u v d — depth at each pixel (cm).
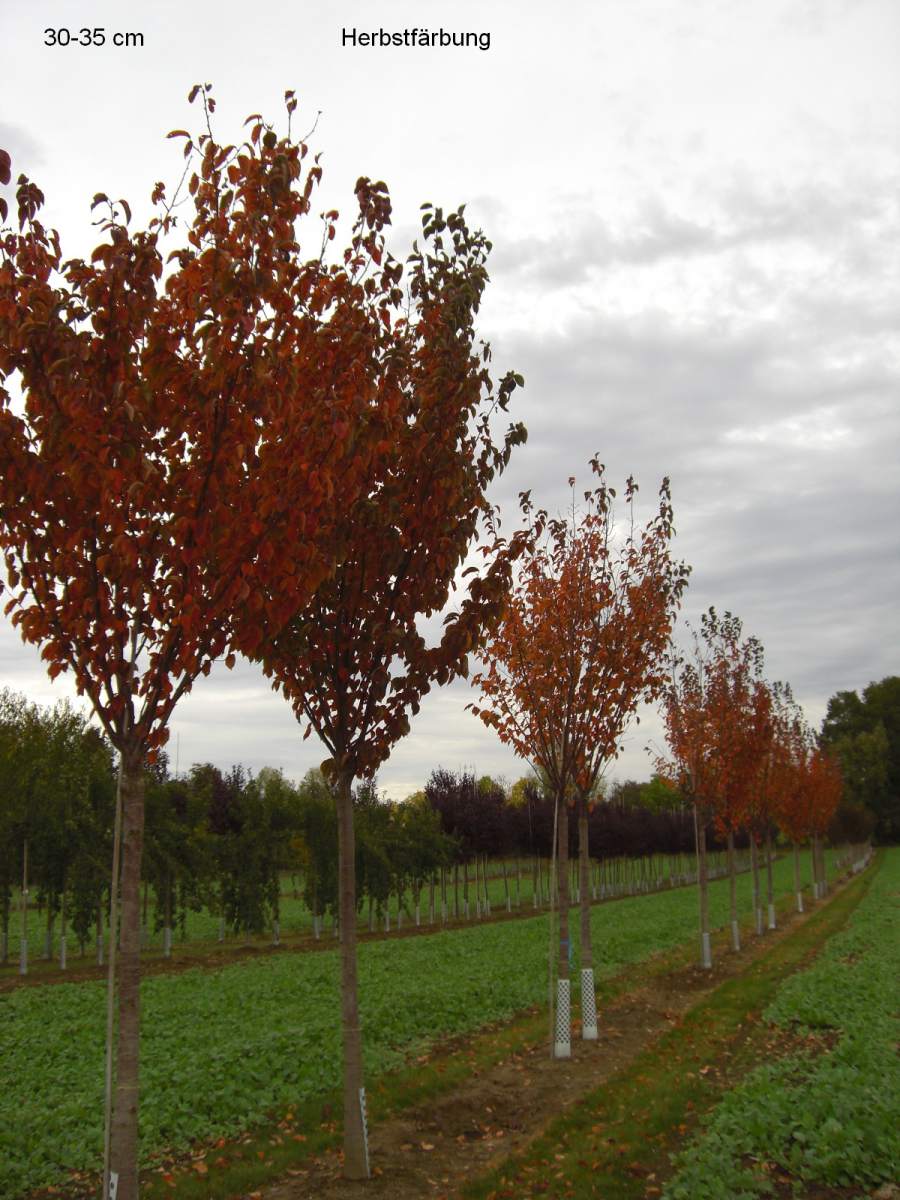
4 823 2119
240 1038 1159
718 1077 1008
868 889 4369
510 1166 741
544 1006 1452
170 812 2544
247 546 556
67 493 526
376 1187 697
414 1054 1123
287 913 3844
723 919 3067
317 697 732
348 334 619
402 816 3353
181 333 568
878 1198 627
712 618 2248
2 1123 813
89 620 536
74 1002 1544
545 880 5419
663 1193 659
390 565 688
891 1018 1222
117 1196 490
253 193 568
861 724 10600
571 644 1216
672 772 2119
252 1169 730
